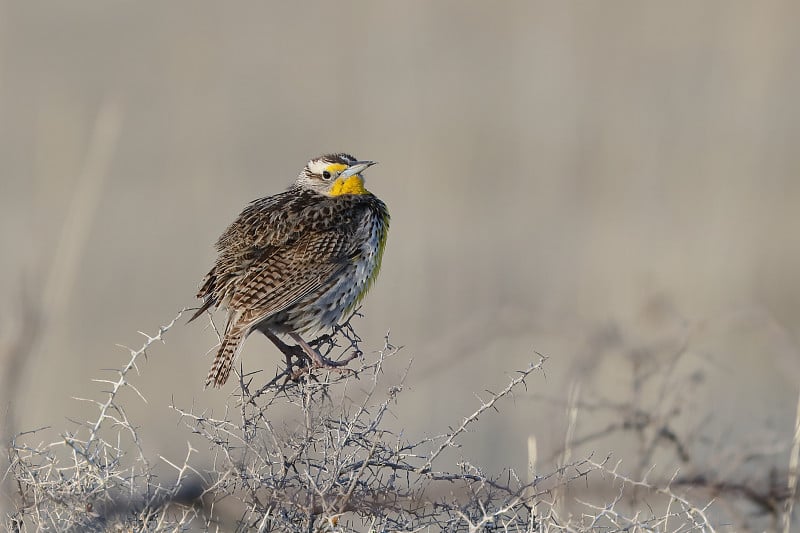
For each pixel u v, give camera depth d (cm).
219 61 2462
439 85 2325
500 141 2077
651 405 790
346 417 616
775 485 721
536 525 595
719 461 743
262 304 814
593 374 795
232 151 2083
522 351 1194
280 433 598
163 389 1258
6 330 745
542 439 807
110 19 2634
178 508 578
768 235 1717
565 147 2061
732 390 1087
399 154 1933
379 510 584
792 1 2247
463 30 2522
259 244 845
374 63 2434
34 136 2088
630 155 1952
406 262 1543
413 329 1410
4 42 2483
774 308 1521
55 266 1023
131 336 1409
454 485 660
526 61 2391
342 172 907
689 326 879
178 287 1543
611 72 2309
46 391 1095
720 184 1841
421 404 1159
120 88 2353
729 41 2300
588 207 1844
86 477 579
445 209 1770
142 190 1861
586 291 1450
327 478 600
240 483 584
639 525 607
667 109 2123
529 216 1795
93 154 1090
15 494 582
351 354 839
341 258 856
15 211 1698
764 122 2084
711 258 1563
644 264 1493
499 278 1530
